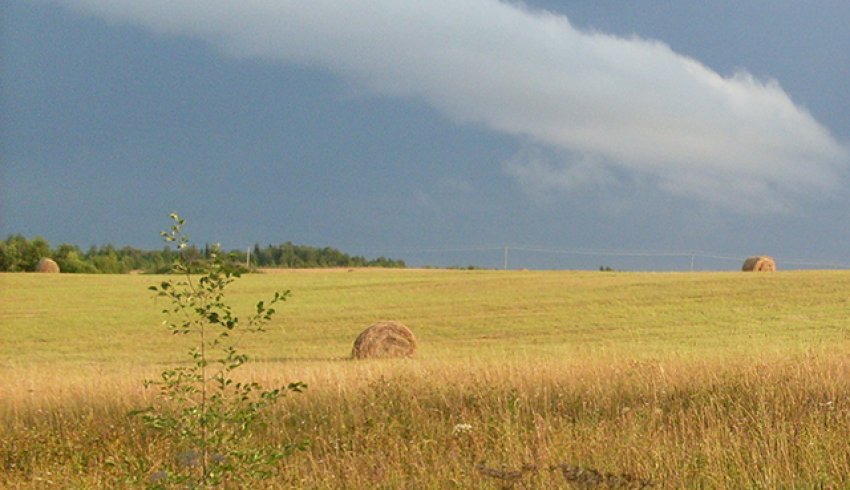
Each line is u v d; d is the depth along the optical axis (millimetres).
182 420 7918
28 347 33281
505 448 11164
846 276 47000
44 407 14594
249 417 7840
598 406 13805
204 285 7465
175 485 8586
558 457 10383
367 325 38188
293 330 36938
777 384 13672
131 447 12398
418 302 46750
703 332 31516
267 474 8172
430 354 27578
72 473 11477
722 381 14156
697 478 9312
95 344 33938
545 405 13578
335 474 10617
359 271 76000
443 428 12781
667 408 13664
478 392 14180
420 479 10016
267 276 68438
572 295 46312
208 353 30094
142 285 59969
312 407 13938
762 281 46656
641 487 8727
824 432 10914
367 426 12875
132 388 14961
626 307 40438
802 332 29984
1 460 12477
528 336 33000
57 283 61656
